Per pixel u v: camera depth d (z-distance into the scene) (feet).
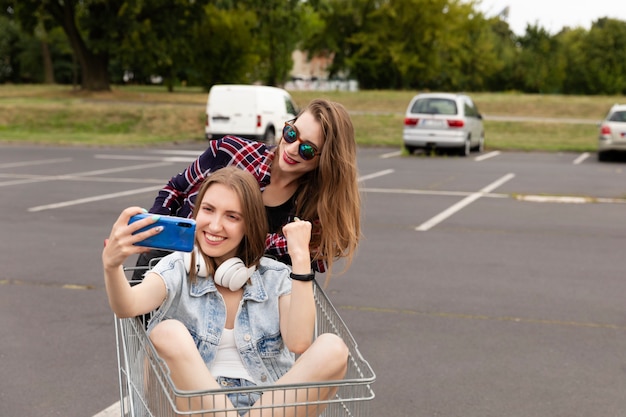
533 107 126.41
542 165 64.80
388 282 23.82
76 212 36.60
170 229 8.49
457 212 38.22
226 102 79.66
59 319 19.76
